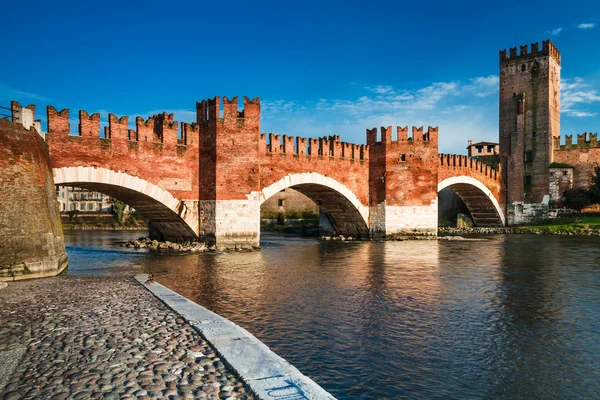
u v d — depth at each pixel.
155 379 9.66
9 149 24.72
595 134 85.19
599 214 81.31
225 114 43.47
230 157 43.62
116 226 101.00
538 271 32.47
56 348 11.60
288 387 9.22
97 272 29.97
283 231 83.69
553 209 84.06
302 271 31.67
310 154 52.31
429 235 59.28
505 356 14.83
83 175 36.31
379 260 38.19
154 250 45.41
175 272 30.66
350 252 44.41
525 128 87.38
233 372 10.12
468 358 14.60
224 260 37.25
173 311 15.77
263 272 31.05
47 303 16.97
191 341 12.29
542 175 85.50
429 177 59.62
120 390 9.09
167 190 42.00
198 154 44.41
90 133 36.84
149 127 40.69
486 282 27.92
